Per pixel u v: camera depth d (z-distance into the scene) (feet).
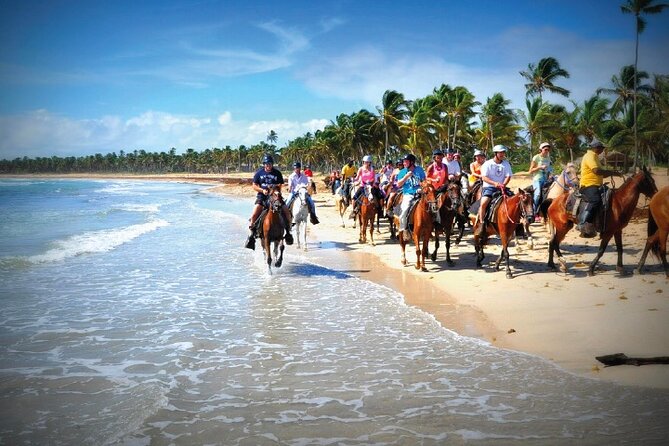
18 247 56.03
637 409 15.94
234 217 96.53
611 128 169.17
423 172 42.98
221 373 20.40
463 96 205.46
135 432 15.43
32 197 193.16
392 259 47.42
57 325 27.30
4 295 34.22
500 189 37.50
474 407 16.72
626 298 28.17
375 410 16.78
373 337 24.85
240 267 44.50
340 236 65.82
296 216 53.88
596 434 14.49
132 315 29.25
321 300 32.42
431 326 26.43
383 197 59.82
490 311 28.50
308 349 23.25
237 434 15.35
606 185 33.91
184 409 17.11
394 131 228.63
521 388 18.11
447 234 41.75
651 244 33.24
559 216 35.60
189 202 156.76
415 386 18.70
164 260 48.14
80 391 18.65
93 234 68.85
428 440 14.62
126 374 20.36
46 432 15.52
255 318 28.48
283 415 16.57
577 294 30.07
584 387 17.90
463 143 239.71
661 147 159.94
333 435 15.15
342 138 300.61
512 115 198.80
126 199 179.83
